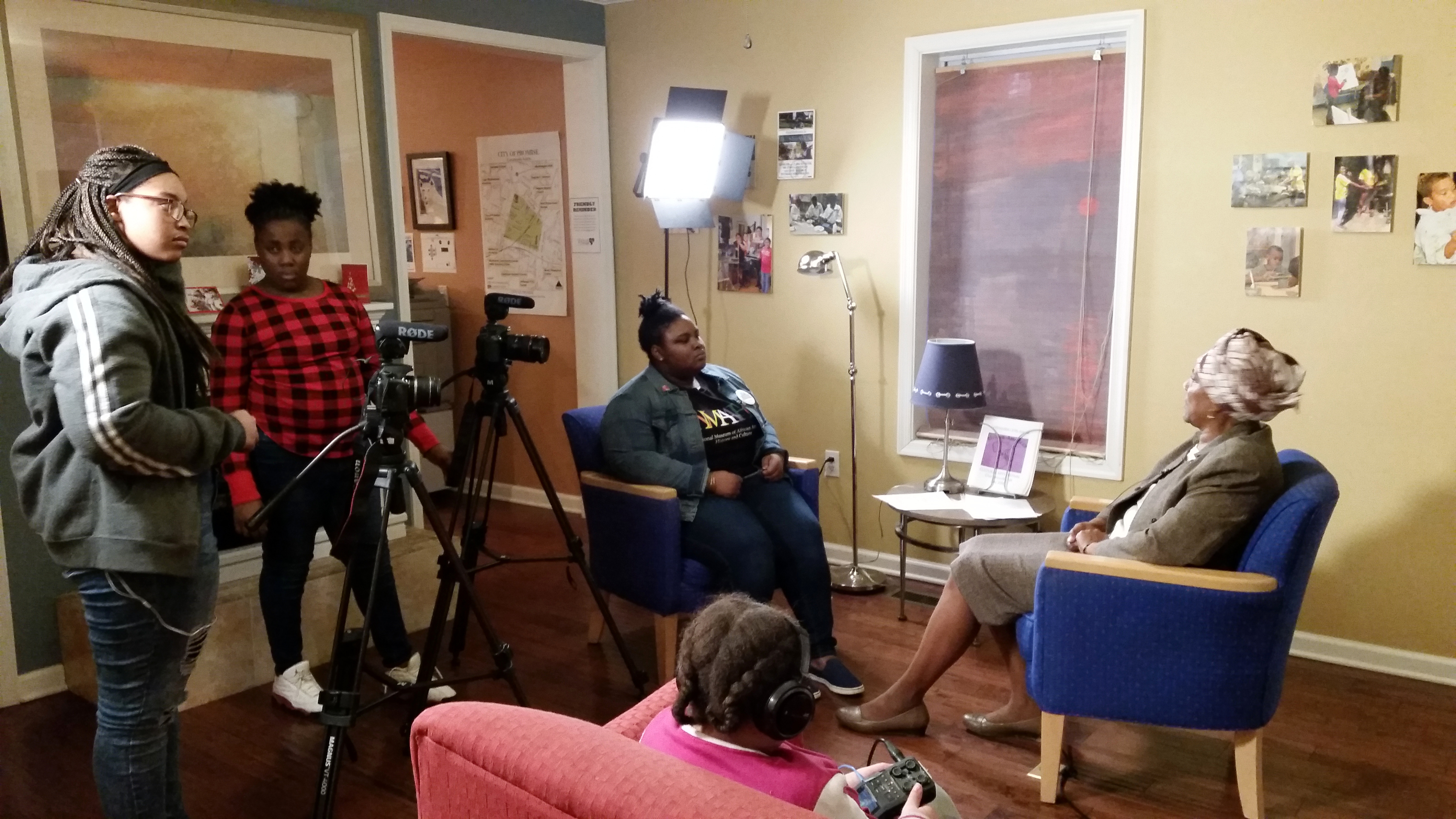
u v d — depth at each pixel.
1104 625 2.17
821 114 3.68
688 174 3.61
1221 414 2.20
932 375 3.27
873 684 2.90
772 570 2.82
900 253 3.58
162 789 1.86
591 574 2.83
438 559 2.93
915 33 3.44
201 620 1.86
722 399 3.14
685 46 3.96
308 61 3.10
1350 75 2.75
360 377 2.73
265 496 2.61
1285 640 2.12
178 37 2.80
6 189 2.53
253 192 2.59
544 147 4.42
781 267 3.87
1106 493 3.30
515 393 4.79
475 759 1.11
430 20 3.46
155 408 1.66
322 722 2.16
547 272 4.54
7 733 2.62
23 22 2.52
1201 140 2.99
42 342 1.64
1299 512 2.04
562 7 3.97
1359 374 2.86
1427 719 2.67
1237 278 2.99
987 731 2.61
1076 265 3.35
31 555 2.76
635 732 1.41
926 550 3.71
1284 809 2.27
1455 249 2.67
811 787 1.16
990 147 3.46
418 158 4.88
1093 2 3.10
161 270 1.82
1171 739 2.61
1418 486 2.83
